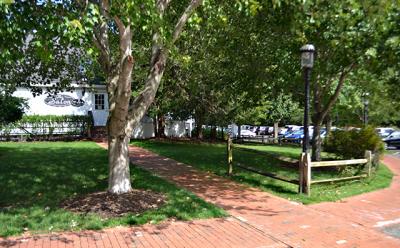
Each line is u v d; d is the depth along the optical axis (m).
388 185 11.72
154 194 8.93
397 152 28.14
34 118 25.27
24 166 12.87
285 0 9.95
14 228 6.62
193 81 19.67
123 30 7.83
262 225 7.31
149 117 28.20
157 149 19.77
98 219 7.19
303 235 6.83
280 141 33.09
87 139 25.45
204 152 18.62
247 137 35.34
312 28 10.80
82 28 5.85
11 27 5.83
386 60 11.02
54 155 15.95
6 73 13.39
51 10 6.14
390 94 14.24
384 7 9.54
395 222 7.75
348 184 11.34
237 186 10.70
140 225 7.04
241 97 18.62
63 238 6.34
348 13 9.99
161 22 6.66
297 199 9.30
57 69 13.77
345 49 11.18
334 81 15.80
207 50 15.02
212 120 27.64
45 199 8.63
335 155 16.19
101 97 28.23
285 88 14.21
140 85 20.39
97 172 11.99
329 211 8.44
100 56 8.77
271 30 12.50
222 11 11.06
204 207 8.20
